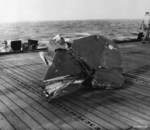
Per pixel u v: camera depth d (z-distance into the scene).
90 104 2.90
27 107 2.83
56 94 3.03
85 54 3.46
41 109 2.76
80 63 3.37
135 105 2.86
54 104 2.92
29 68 5.05
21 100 3.08
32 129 2.23
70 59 3.30
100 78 3.42
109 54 3.72
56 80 3.14
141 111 2.67
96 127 2.26
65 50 3.37
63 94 3.13
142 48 7.91
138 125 2.31
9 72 4.71
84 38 3.63
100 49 3.65
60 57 3.24
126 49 7.69
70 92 3.22
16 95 3.30
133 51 7.23
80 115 2.56
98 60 3.54
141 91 3.43
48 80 3.12
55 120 2.44
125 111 2.67
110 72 3.60
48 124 2.34
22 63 5.62
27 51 7.59
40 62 5.70
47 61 3.60
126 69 4.82
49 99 2.98
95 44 3.65
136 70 4.74
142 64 5.30
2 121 2.42
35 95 3.29
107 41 3.88
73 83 3.22
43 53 3.91
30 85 3.79
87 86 3.49
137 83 3.85
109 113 2.61
